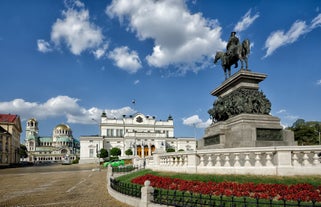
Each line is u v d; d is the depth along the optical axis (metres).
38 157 183.88
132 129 113.69
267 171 12.88
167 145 109.19
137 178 18.08
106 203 13.16
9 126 102.44
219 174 14.31
